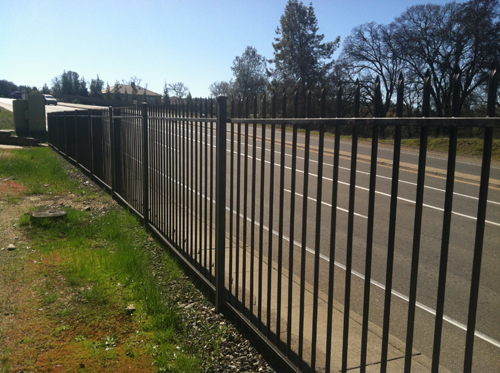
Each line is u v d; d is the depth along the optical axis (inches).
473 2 1302.9
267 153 701.9
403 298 180.1
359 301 173.6
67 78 4298.7
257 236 265.9
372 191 85.0
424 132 72.3
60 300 158.7
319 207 102.0
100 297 160.6
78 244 225.3
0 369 114.7
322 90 98.5
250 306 137.3
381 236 274.5
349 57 1782.7
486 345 142.6
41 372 114.7
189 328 144.8
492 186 470.6
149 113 255.4
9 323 139.6
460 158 699.4
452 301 178.5
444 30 1380.4
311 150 748.6
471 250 251.1
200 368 120.3
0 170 439.5
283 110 115.0
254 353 130.3
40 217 255.6
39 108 860.6
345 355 96.4
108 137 377.1
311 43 2297.0
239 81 2965.1
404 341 140.0
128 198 316.2
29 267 188.5
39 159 565.6
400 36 1512.1
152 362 122.3
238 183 142.2
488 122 60.6
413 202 382.9
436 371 72.8
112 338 133.3
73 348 127.3
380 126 81.5
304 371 113.0
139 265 193.5
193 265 188.4
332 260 98.0
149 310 152.9
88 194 376.8
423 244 260.2
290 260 114.0
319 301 165.8
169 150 220.2
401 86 76.4
